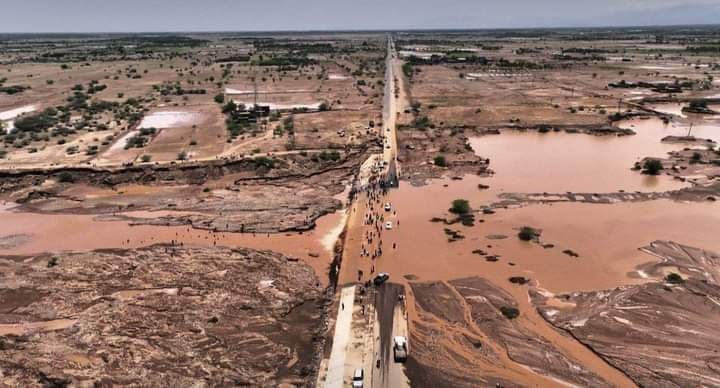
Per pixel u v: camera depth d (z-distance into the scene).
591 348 44.19
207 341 44.81
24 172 86.06
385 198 80.38
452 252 62.09
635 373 41.06
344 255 60.91
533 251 62.38
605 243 64.44
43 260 59.84
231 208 76.44
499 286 54.28
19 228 69.81
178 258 59.97
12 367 39.19
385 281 55.12
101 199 80.31
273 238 67.06
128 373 39.75
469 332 46.59
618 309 49.38
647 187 85.25
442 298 51.88
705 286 53.03
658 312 48.59
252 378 40.62
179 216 73.62
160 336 45.03
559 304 50.91
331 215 75.25
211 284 54.22
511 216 73.06
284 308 50.47
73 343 43.41
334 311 49.78
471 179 89.69
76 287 53.41
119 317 47.62
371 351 44.03
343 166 95.56
